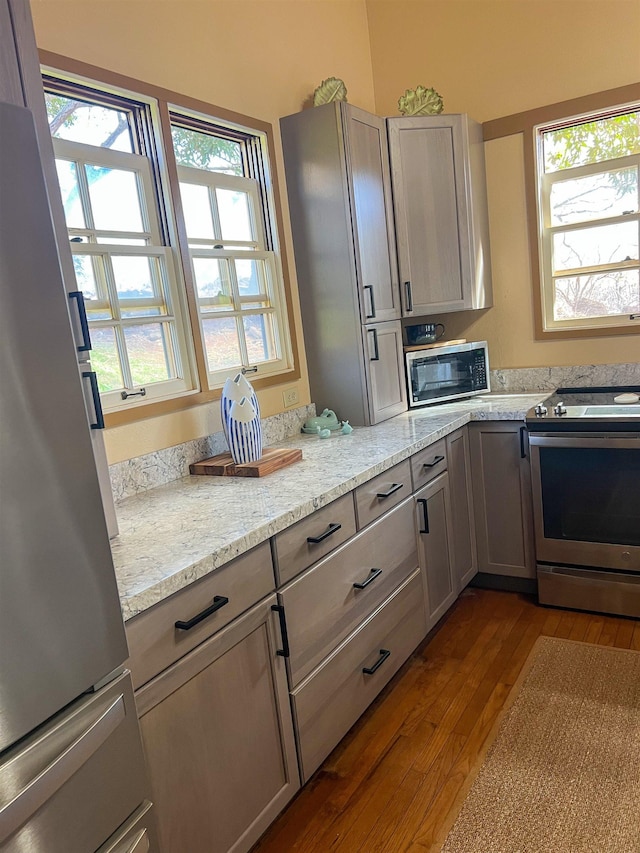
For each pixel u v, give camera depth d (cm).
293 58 288
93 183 205
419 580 247
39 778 98
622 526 259
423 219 304
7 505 94
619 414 255
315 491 186
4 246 96
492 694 222
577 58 301
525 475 285
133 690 125
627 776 177
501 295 339
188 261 233
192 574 137
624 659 234
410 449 235
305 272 288
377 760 195
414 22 336
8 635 95
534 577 292
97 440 158
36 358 100
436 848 161
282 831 172
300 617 175
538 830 162
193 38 236
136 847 118
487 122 326
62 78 192
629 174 306
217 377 251
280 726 169
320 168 273
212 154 257
